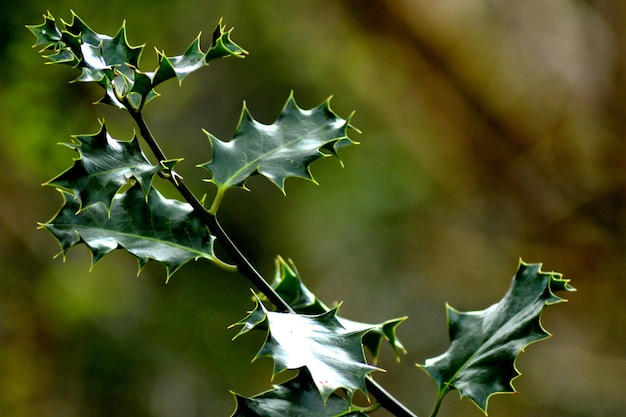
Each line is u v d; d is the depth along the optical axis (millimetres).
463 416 8773
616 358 8328
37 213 7539
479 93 7559
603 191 7707
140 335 7754
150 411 7578
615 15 7363
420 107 7996
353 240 9172
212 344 7969
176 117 8500
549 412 8500
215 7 8289
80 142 1775
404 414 1857
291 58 8711
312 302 2213
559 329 8609
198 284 8109
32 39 6934
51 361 7418
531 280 2055
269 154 2027
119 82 1868
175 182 1945
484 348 2025
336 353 1519
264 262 8844
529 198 8008
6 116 7047
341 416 1711
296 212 8992
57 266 7621
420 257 9242
